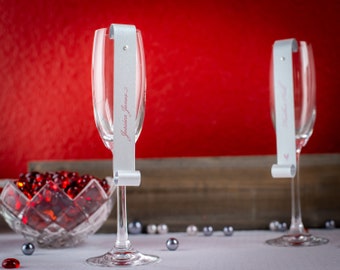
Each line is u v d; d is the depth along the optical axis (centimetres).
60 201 80
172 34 111
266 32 110
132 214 99
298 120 82
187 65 110
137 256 68
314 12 109
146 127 110
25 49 114
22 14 115
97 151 112
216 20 110
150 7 111
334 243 81
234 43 110
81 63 113
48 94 114
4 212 83
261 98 109
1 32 115
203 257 71
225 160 99
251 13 110
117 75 67
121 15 112
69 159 112
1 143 114
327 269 61
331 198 99
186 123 110
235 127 109
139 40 70
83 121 112
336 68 108
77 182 82
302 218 99
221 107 109
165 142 110
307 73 82
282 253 73
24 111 114
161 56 111
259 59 109
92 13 113
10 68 115
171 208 99
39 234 81
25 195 81
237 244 82
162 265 65
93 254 76
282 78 81
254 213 99
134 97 68
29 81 114
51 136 113
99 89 70
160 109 110
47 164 101
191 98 110
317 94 109
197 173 99
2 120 115
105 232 98
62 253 78
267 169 99
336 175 99
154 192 99
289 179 98
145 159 100
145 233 99
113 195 86
